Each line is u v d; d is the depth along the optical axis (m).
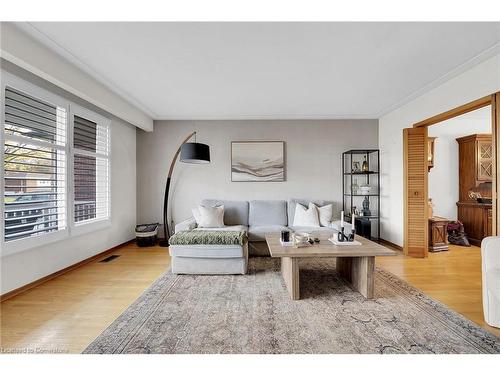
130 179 4.88
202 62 2.80
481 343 1.80
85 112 3.62
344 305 2.36
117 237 4.46
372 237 5.01
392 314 2.19
